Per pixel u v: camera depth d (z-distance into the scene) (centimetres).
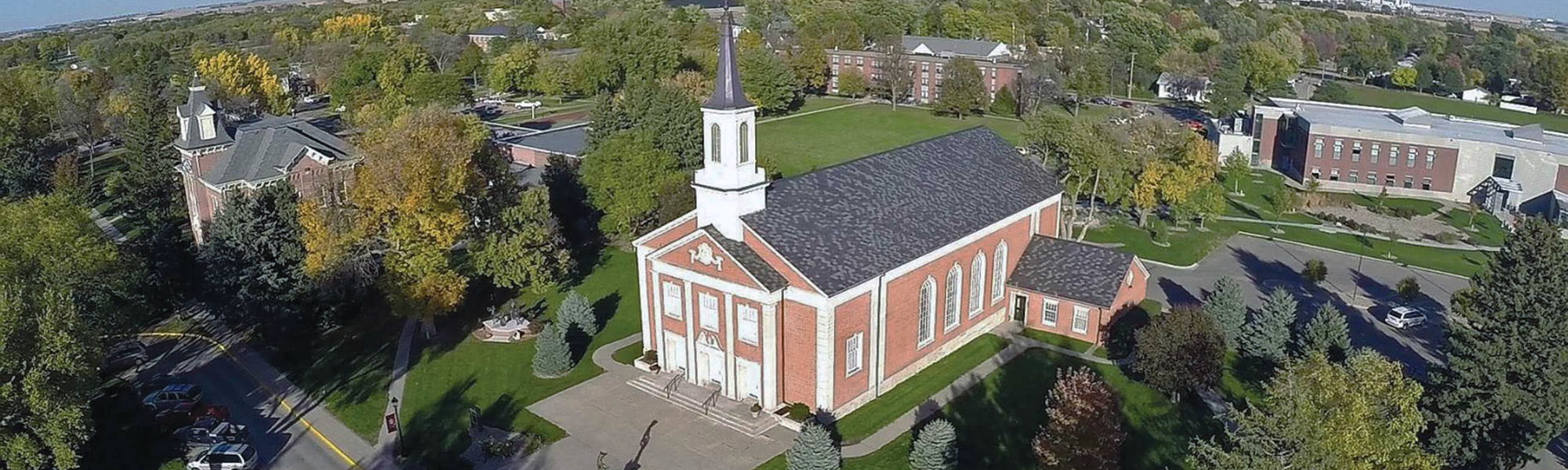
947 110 15962
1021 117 16112
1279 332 5778
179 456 4919
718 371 5416
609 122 10150
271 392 5744
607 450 4891
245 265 6272
